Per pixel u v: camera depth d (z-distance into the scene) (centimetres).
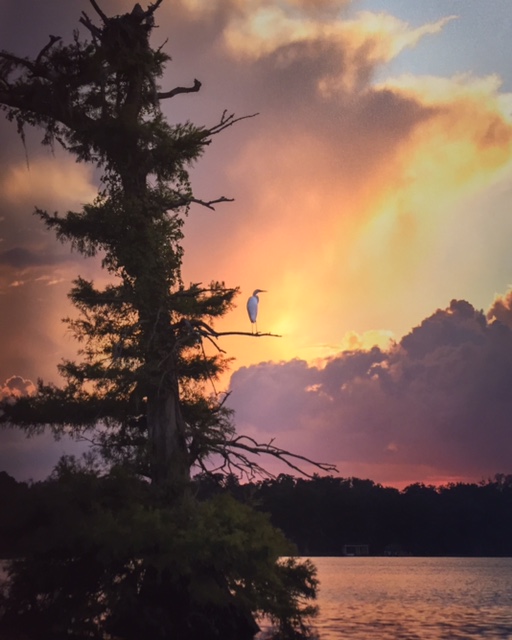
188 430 3659
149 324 3625
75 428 3681
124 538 3166
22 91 3828
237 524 3359
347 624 4781
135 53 3759
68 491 3334
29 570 3403
